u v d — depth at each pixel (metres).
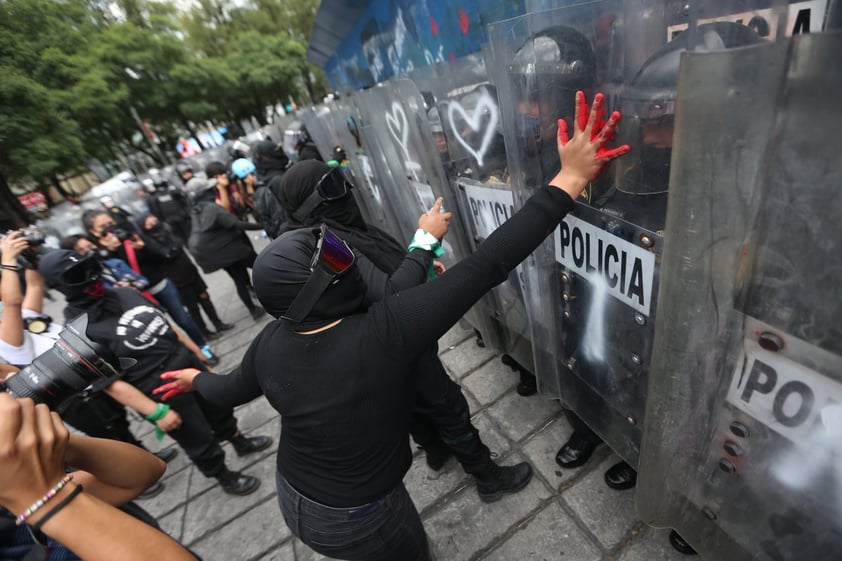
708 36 0.67
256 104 31.72
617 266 1.12
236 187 7.81
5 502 0.59
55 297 9.02
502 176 1.58
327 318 0.97
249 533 2.25
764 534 0.96
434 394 1.57
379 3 2.88
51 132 18.06
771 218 0.66
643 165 0.92
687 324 0.85
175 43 24.58
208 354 4.12
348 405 0.95
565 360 1.59
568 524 1.75
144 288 3.35
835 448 0.72
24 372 0.91
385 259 1.57
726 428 0.93
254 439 2.75
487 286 0.95
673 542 1.54
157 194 7.03
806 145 0.56
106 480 0.88
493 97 1.42
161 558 0.63
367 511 1.09
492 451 2.17
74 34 21.19
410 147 2.11
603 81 0.93
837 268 0.60
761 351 0.77
